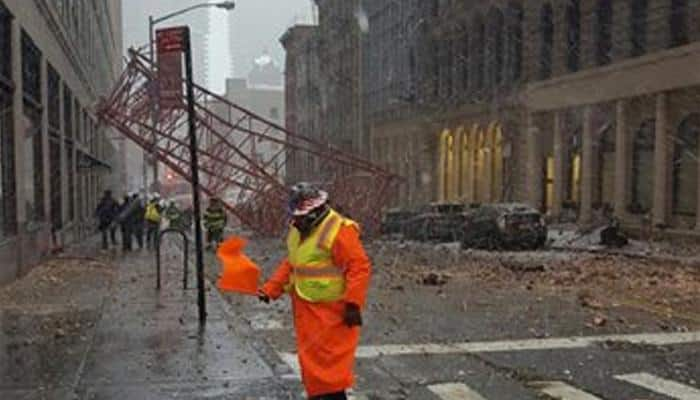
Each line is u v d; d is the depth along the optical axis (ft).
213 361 33.22
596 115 132.46
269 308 49.47
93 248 107.55
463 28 178.60
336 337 23.72
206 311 45.83
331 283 23.75
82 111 158.51
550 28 146.41
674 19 114.73
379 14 229.45
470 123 175.22
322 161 185.06
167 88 126.82
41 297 53.36
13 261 64.80
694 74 108.17
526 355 36.29
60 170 110.73
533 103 147.95
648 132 122.21
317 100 296.10
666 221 115.96
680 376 32.42
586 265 81.35
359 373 32.91
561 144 142.10
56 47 108.58
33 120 86.38
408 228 135.13
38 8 88.43
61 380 30.14
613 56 127.03
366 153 239.91
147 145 133.80
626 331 42.34
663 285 63.26
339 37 265.34
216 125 192.75
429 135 195.62
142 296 53.01
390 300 54.19
